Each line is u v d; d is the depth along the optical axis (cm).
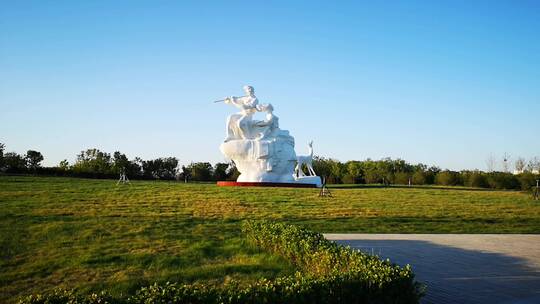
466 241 2034
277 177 5781
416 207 3478
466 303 1092
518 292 1193
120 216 2489
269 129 5862
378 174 8969
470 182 8038
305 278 910
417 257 1652
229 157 5831
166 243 1745
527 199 4650
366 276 917
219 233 2017
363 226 2492
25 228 2022
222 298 797
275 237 1508
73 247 1655
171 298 786
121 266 1399
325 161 9625
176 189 4412
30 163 7419
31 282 1242
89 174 7400
